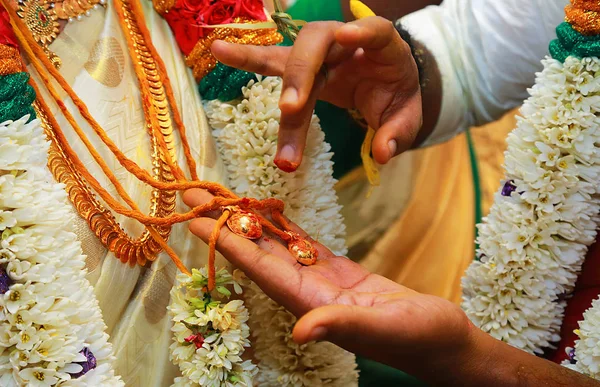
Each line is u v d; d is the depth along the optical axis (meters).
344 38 0.58
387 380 0.84
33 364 0.56
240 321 0.62
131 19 0.66
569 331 0.69
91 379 0.57
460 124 0.81
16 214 0.56
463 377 0.61
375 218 0.86
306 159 0.69
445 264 0.86
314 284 0.57
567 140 0.67
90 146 0.61
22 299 0.56
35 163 0.58
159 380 0.64
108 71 0.64
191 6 0.67
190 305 0.62
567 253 0.68
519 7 0.75
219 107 0.68
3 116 0.57
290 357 0.69
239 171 0.68
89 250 0.61
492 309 0.70
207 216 0.62
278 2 0.63
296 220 0.69
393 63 0.63
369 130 0.69
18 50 0.60
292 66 0.59
